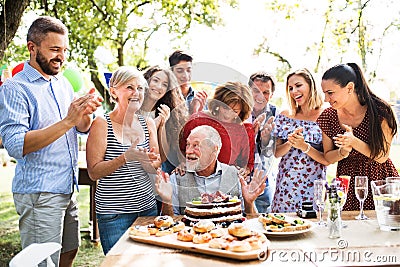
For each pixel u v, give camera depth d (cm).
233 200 236
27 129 262
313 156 290
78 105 252
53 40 263
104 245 256
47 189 267
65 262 299
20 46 790
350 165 296
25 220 270
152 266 178
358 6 793
